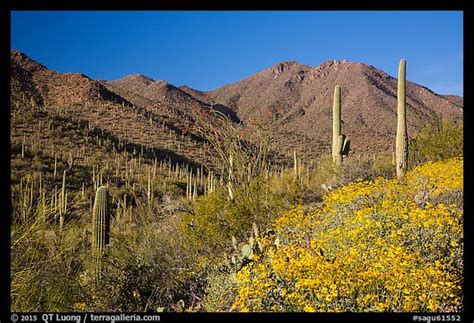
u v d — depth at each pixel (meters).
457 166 10.51
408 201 7.44
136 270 6.00
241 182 8.43
